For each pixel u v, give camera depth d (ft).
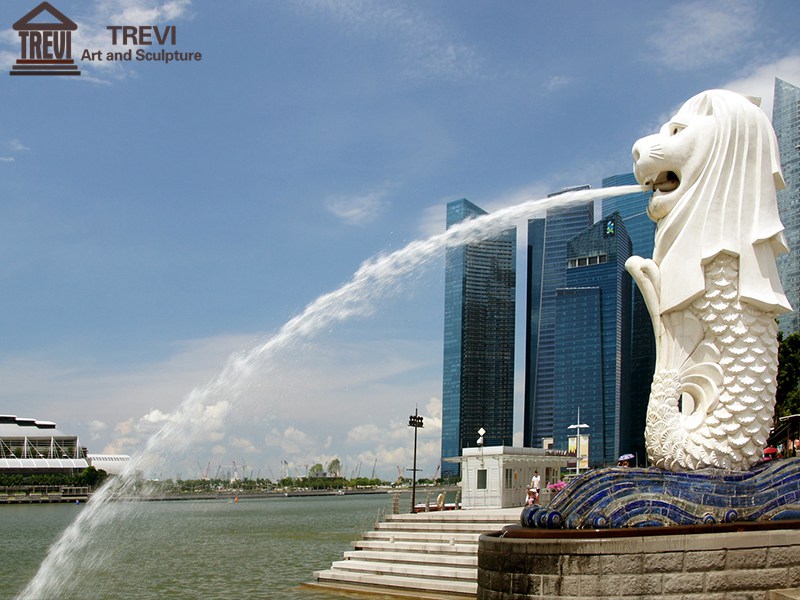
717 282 47.26
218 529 187.52
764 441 47.09
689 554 39.60
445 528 75.51
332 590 69.46
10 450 434.30
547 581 39.68
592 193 54.13
